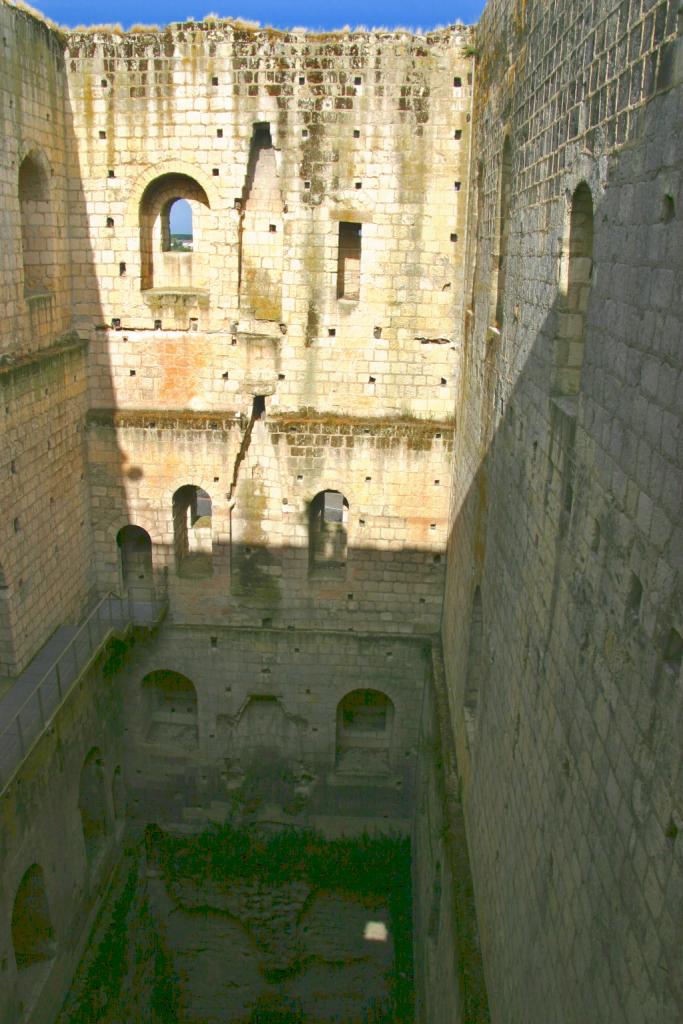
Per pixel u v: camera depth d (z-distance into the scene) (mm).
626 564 8336
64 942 20969
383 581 24062
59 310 21781
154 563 24312
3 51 18078
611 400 8969
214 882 24891
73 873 21547
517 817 12328
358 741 26656
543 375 12070
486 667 15727
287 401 23078
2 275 18500
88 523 23781
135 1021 21703
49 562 21359
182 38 20734
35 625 20750
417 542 23625
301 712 25406
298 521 23703
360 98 20844
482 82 18938
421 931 21391
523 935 11500
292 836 25703
